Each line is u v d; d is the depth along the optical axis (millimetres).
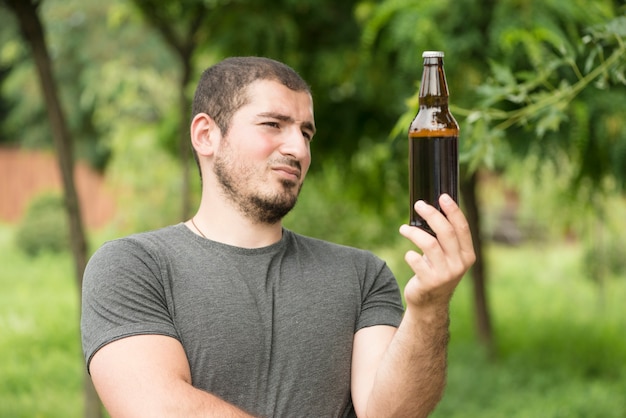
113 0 12961
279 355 1964
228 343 1933
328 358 2002
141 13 5777
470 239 1716
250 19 5445
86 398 5004
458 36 4688
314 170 7156
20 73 17406
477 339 7855
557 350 8062
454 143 1748
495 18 4363
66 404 6297
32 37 4719
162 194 12602
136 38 12945
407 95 5324
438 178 1729
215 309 1949
